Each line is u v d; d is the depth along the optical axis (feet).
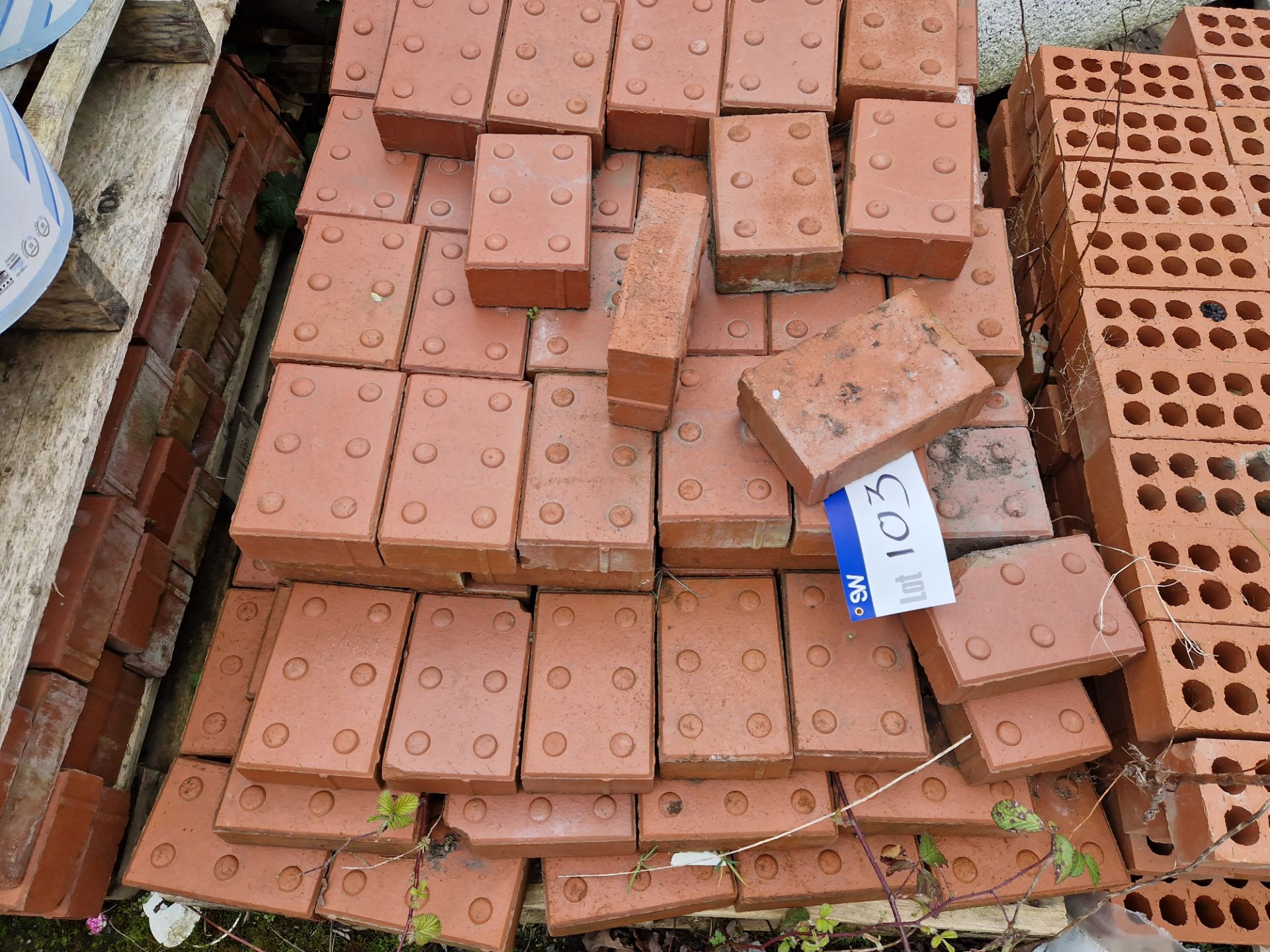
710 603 7.45
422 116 7.75
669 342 6.08
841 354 6.58
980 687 6.68
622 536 6.63
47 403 7.18
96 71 8.55
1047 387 8.93
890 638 7.30
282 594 7.98
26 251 6.10
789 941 7.66
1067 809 7.61
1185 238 8.67
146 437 8.66
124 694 8.46
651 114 7.80
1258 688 6.76
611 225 7.92
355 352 7.21
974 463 7.29
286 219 11.00
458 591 7.50
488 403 7.09
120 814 8.16
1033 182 9.92
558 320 7.47
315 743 6.85
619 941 8.35
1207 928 7.91
